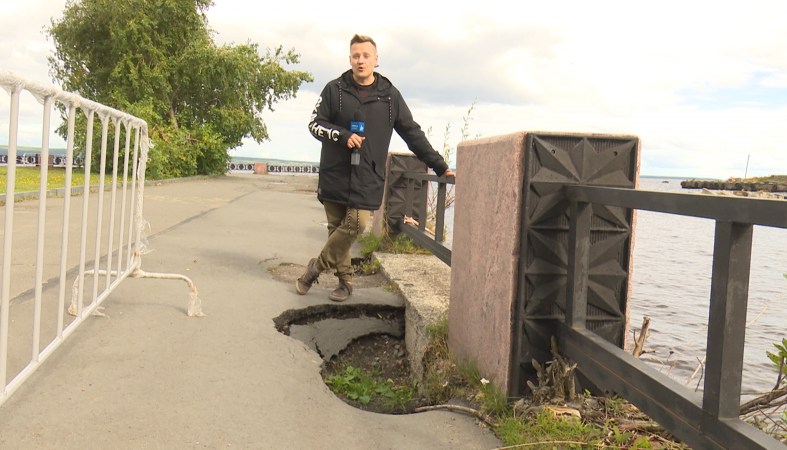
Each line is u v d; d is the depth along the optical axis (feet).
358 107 12.25
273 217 29.35
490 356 8.32
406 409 9.73
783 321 20.21
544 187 7.47
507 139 7.79
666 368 13.73
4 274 5.67
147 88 61.93
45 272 13.61
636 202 6.00
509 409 7.71
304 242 21.66
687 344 16.33
